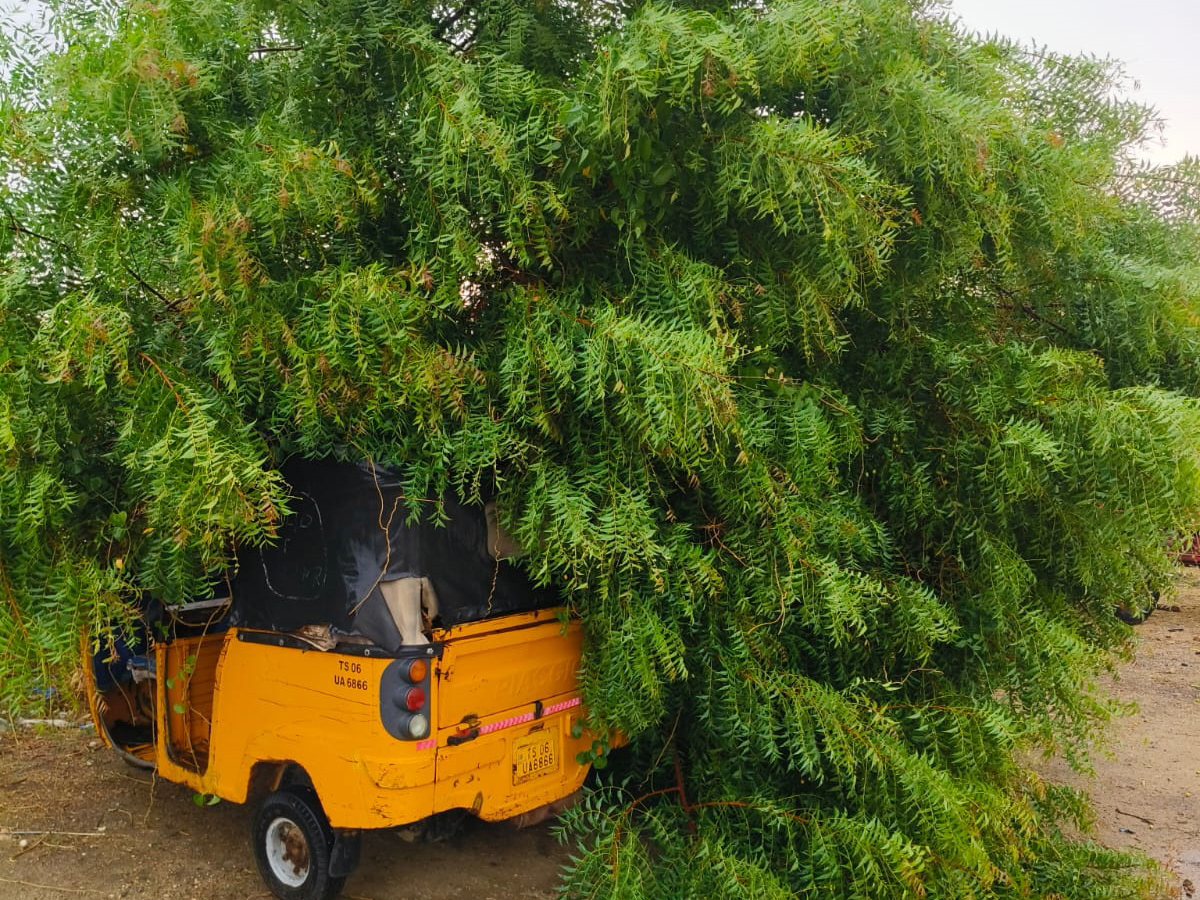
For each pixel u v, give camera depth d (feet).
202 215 8.57
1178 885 13.75
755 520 10.75
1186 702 24.63
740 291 10.19
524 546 10.07
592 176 9.39
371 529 10.64
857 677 12.00
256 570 11.88
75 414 8.86
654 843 12.58
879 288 11.64
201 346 9.36
